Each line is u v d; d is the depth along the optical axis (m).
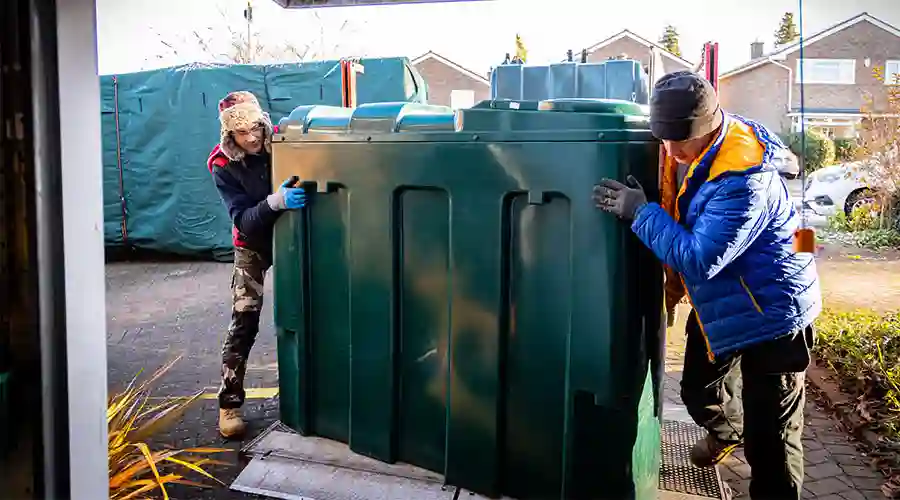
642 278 2.20
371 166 2.58
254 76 8.13
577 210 2.19
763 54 20.56
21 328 1.14
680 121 1.95
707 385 2.62
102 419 1.25
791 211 2.12
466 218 2.39
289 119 2.82
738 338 2.16
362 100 7.81
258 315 3.18
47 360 1.15
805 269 2.12
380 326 2.66
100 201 1.22
